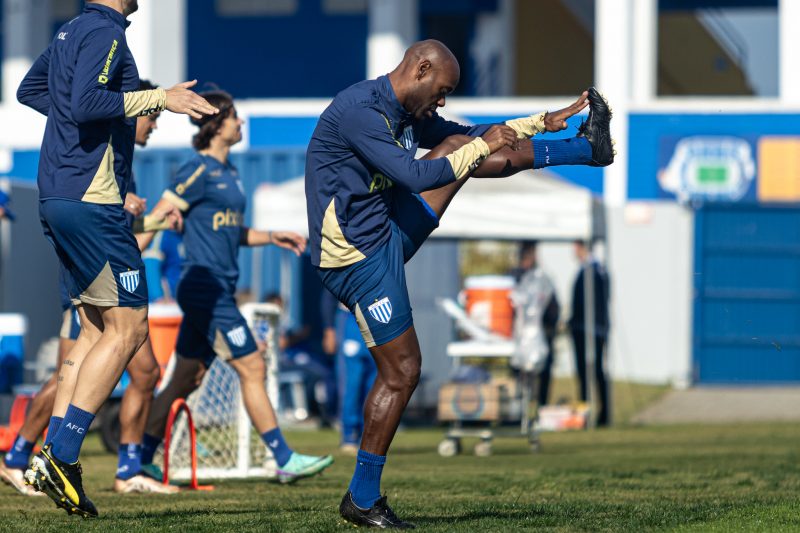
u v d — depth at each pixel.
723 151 53.97
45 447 13.12
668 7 73.00
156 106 12.98
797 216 53.53
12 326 27.89
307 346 42.03
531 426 29.38
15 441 17.80
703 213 54.31
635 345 55.16
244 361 19.06
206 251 18.77
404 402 12.62
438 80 12.30
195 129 48.69
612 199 54.84
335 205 12.39
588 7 80.31
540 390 39.59
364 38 71.81
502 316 36.84
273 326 21.98
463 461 25.80
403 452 29.89
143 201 17.64
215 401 22.58
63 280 17.67
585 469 22.36
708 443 31.34
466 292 37.31
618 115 54.75
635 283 55.03
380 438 12.55
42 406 17.66
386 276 12.49
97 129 13.15
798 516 13.60
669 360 54.75
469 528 12.24
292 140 52.72
